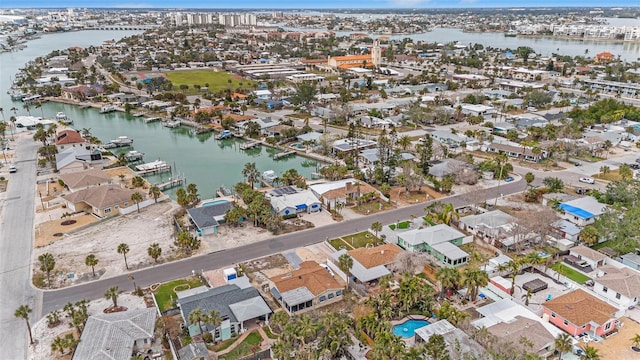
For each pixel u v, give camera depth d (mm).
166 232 107688
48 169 149375
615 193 120688
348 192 126562
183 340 71250
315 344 67938
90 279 87938
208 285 86625
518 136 188625
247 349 70188
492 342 65875
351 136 181500
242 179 149500
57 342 66375
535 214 103375
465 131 197750
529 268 93188
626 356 68500
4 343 70812
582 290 81062
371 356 61719
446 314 73688
